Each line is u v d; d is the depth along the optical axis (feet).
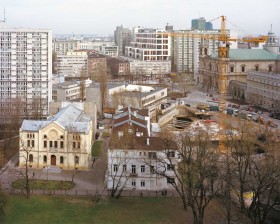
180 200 531.91
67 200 526.98
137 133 612.70
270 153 536.83
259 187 440.45
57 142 641.81
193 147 571.69
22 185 566.77
